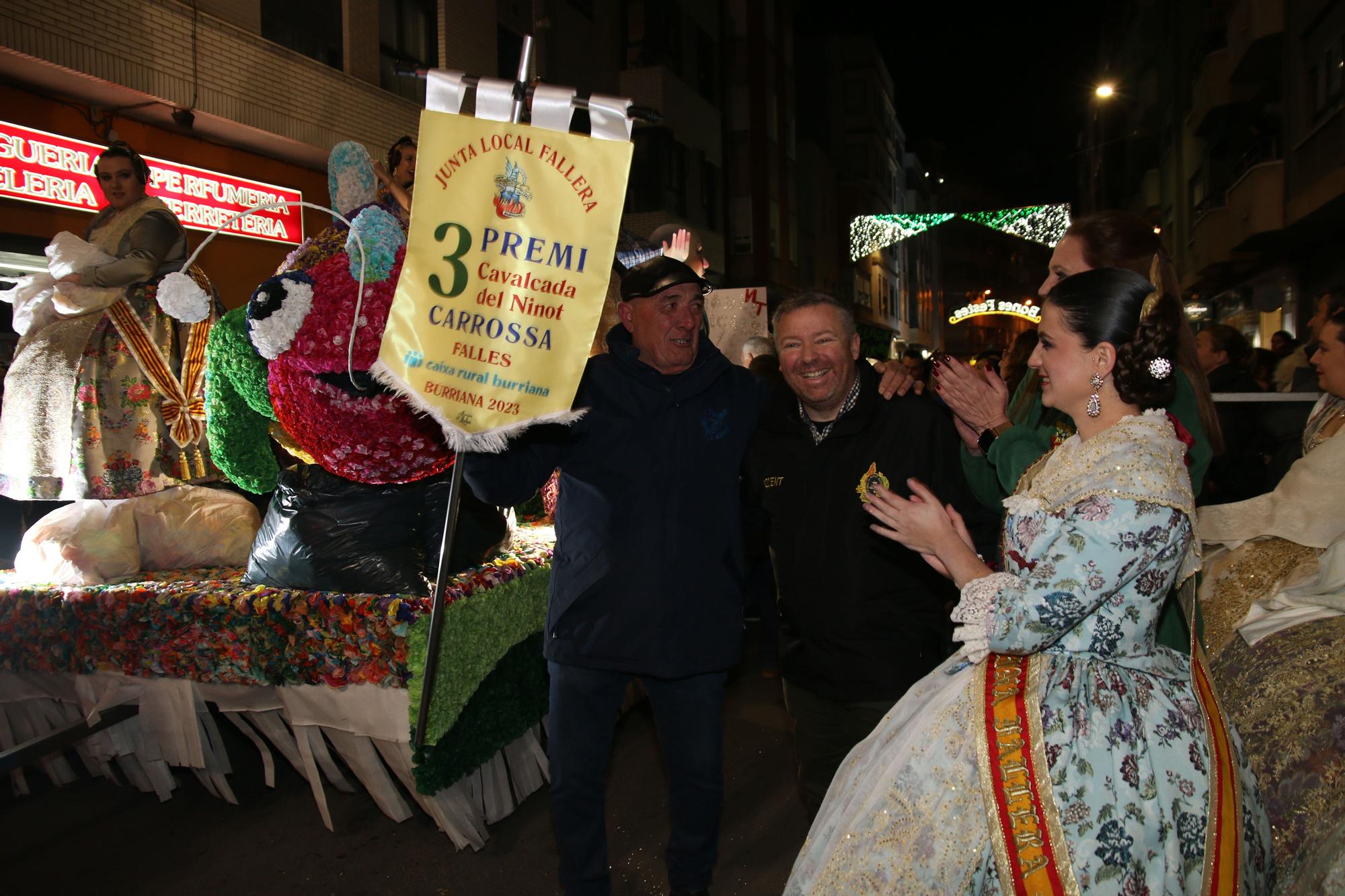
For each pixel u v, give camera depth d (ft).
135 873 10.16
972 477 8.31
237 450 10.62
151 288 11.83
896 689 8.11
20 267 23.95
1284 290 50.49
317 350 8.84
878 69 138.92
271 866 10.31
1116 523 5.71
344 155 10.07
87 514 11.52
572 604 8.86
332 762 11.30
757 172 82.64
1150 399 6.05
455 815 10.44
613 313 12.79
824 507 8.38
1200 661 6.33
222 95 28.60
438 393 6.87
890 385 8.54
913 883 5.91
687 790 9.12
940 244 220.23
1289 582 9.40
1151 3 80.89
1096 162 118.93
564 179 6.84
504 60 45.85
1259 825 6.06
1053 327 6.32
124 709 10.97
